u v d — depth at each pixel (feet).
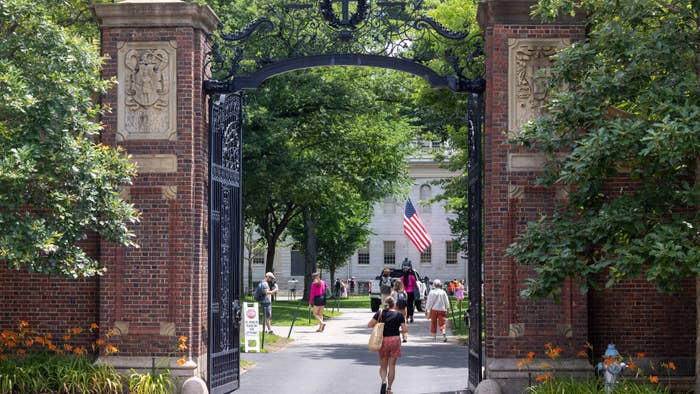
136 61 57.36
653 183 49.78
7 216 48.57
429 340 103.04
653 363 56.18
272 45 65.72
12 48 52.60
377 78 135.74
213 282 58.18
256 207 126.93
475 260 58.03
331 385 63.36
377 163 146.41
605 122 48.06
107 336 56.54
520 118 55.93
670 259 44.01
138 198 56.90
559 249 47.83
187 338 56.24
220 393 58.03
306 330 117.60
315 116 128.57
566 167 47.01
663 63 47.85
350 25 59.26
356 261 295.48
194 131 57.21
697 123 42.65
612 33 48.73
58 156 50.80
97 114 57.52
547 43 56.18
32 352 58.29
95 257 58.34
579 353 54.54
